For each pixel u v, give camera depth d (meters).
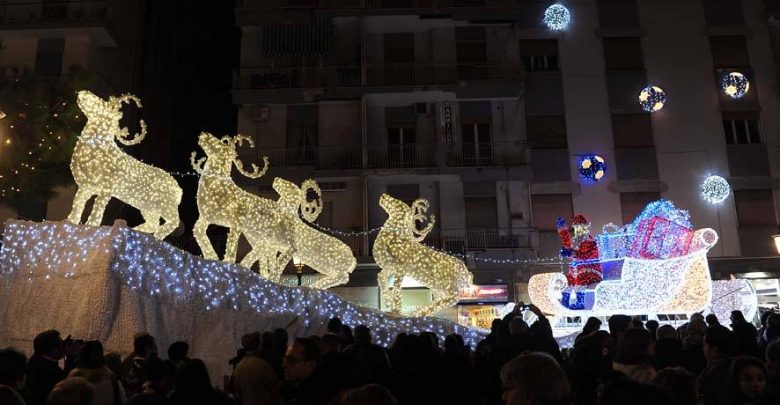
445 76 25.92
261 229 11.27
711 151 25.53
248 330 10.06
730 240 24.58
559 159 25.62
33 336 8.51
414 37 27.16
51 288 8.70
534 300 13.73
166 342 9.05
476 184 25.41
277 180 12.16
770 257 24.28
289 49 26.36
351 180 25.44
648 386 2.71
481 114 26.08
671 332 7.12
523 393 2.96
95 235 8.70
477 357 6.52
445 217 25.08
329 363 3.75
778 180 25.02
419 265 12.65
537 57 26.81
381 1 26.59
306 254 12.05
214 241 24.92
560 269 23.73
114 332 8.42
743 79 21.42
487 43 26.84
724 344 5.36
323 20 26.55
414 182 25.55
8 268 9.01
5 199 13.27
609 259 13.34
